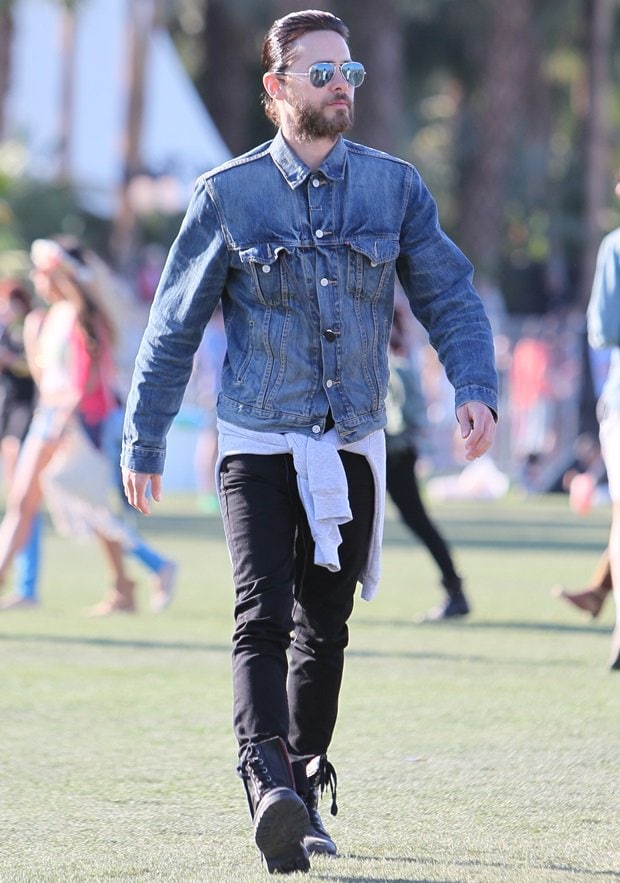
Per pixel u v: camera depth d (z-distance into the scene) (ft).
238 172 37.22
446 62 356.18
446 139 390.21
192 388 174.50
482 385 37.45
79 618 82.58
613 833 39.91
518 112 312.29
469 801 43.34
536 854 37.83
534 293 335.67
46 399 82.58
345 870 36.35
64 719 55.11
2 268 177.88
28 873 36.24
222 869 36.68
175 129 250.78
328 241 36.96
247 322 37.47
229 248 37.17
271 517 36.88
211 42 328.08
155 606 85.61
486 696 59.31
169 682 62.75
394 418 80.59
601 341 62.75
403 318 81.05
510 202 345.92
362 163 37.60
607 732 52.75
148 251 249.75
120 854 38.09
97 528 83.56
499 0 308.40
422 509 81.15
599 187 317.22
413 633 76.89
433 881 35.32
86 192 246.47
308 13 37.22
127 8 246.68
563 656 69.56
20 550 85.92
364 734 52.26
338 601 38.14
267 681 36.14
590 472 189.88
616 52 347.36
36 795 44.21
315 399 37.11
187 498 184.65
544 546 126.31
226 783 45.78
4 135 246.47
